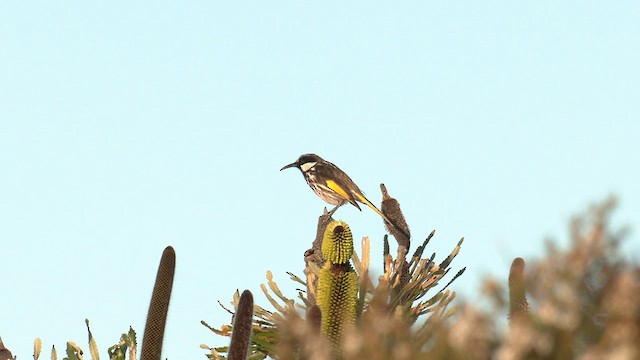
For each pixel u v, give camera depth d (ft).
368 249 49.70
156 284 37.17
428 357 19.17
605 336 17.74
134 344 46.50
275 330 45.85
